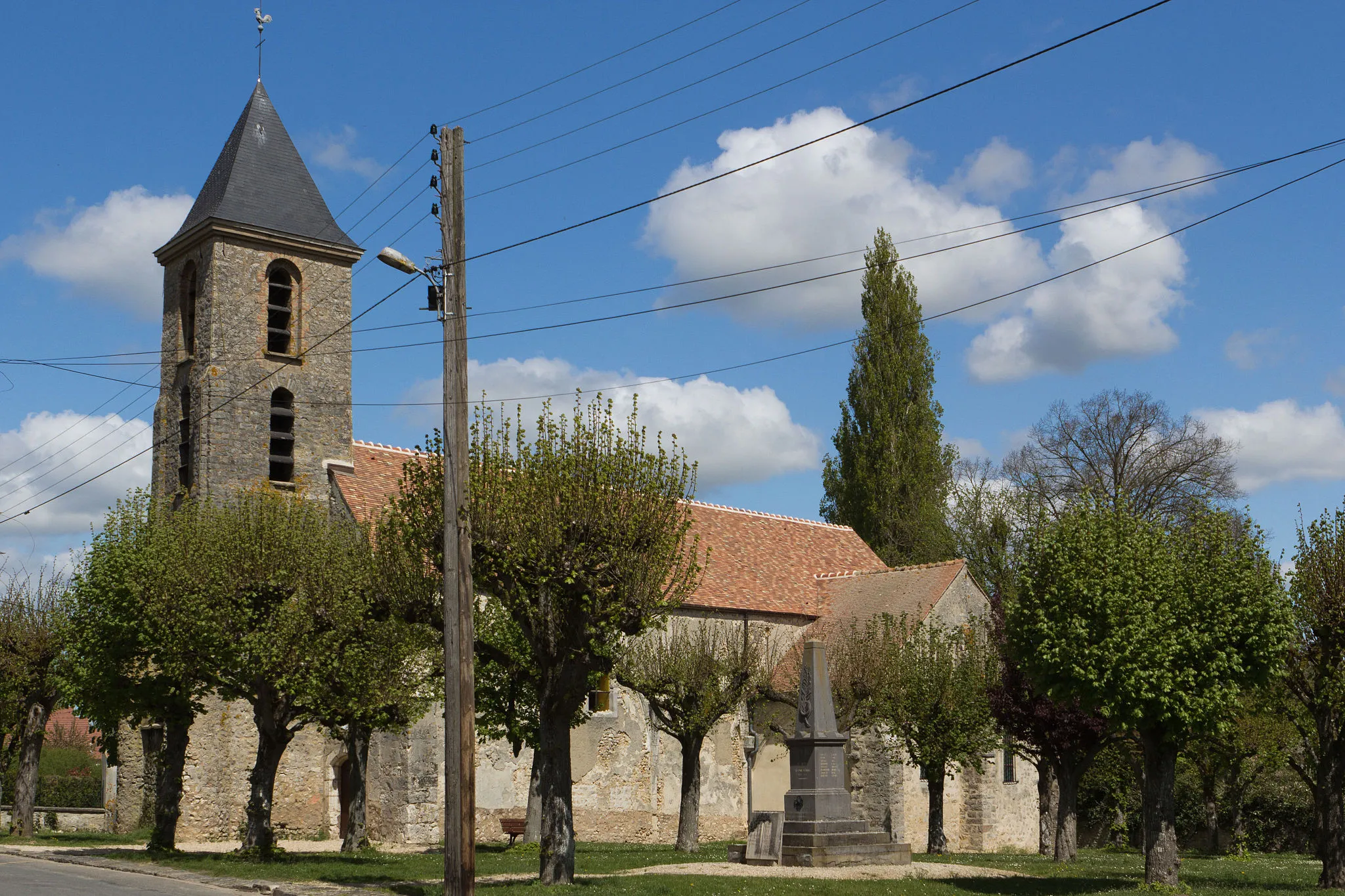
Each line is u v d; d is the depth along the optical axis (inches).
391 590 858.8
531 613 791.1
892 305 2110.0
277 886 797.2
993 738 1246.3
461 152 741.9
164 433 1499.8
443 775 1257.4
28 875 856.3
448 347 722.2
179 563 1015.0
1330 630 860.0
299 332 1496.1
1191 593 814.5
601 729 1401.3
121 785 1417.3
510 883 821.2
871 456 2073.1
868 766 1398.9
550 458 802.2
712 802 1482.5
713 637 1222.9
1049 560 852.6
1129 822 1742.1
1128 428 1931.6
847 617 1557.6
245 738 1368.1
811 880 861.8
